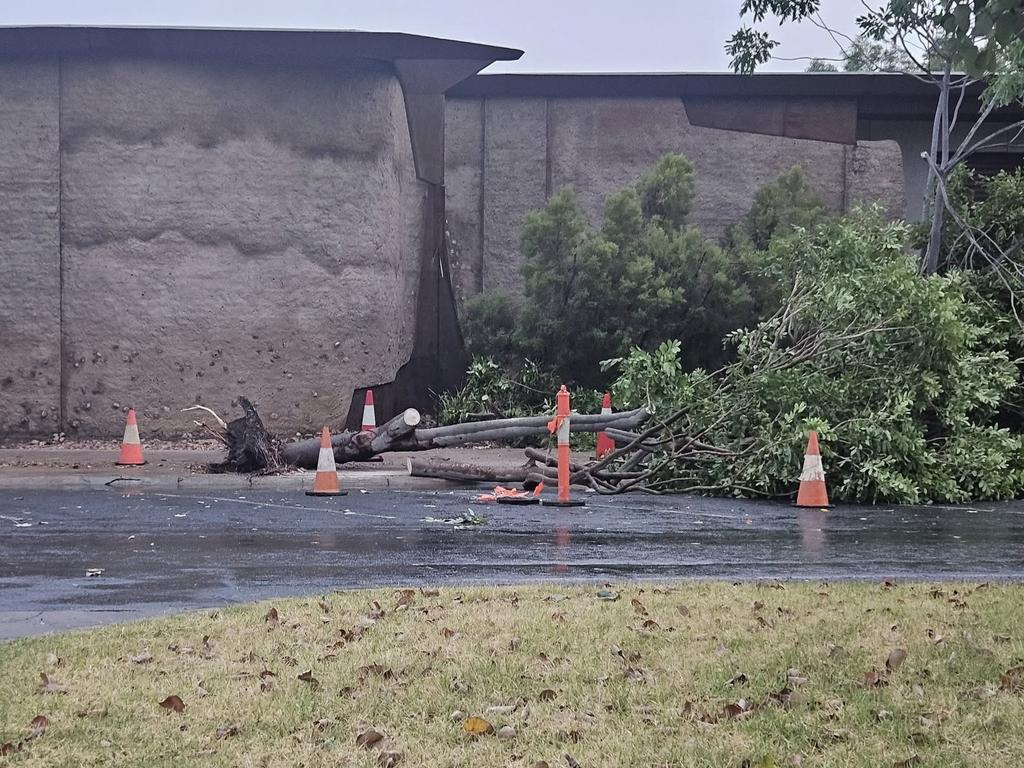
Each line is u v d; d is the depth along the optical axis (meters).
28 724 5.37
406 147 23.17
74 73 20.52
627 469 15.82
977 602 8.02
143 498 14.29
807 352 15.73
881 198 25.88
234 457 16.50
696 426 15.24
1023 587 8.64
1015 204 18.97
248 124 20.97
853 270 16.00
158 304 20.75
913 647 6.74
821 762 4.90
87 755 4.98
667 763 4.90
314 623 7.31
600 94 25.55
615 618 7.44
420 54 20.89
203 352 20.88
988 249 19.17
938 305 15.06
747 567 9.80
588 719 5.50
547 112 25.53
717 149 25.67
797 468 14.45
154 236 20.73
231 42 20.48
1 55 20.41
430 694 5.87
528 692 5.91
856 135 26.55
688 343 23.39
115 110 20.58
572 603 7.93
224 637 6.95
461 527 12.10
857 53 20.38
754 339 16.20
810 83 25.41
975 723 5.38
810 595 8.25
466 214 25.52
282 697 5.80
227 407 20.92
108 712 5.56
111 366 20.66
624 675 6.19
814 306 15.84
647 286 22.62
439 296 23.98
